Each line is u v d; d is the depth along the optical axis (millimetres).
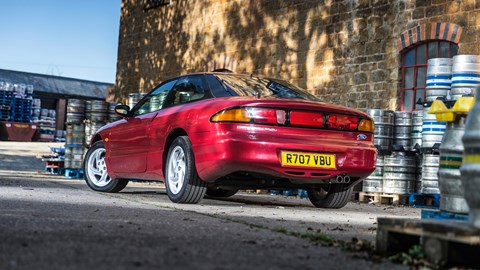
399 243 2840
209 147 5266
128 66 17375
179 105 5957
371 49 11055
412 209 6988
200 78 5953
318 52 12031
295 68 12492
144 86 16750
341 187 6121
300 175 5328
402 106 10570
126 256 2395
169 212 4582
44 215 3854
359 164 5547
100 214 4137
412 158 8242
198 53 15000
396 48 10625
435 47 10109
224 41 14258
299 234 3416
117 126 6906
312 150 5332
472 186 2523
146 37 16781
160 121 6051
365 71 11141
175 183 5777
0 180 8086
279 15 12914
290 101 5355
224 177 5586
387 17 10797
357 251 2895
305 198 8297
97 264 2195
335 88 11648
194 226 3621
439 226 2535
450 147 3230
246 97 5406
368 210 6379
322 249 2893
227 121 5188
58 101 48031
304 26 12344
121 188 7219
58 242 2686
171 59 15852
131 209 4707
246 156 5148
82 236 2926
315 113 5410
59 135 39250
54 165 12086
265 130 5223
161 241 2883
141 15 17016
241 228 3623
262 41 13281
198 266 2236
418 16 10266
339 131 5512
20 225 3248
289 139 5273
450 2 9773
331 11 11820
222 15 14359
